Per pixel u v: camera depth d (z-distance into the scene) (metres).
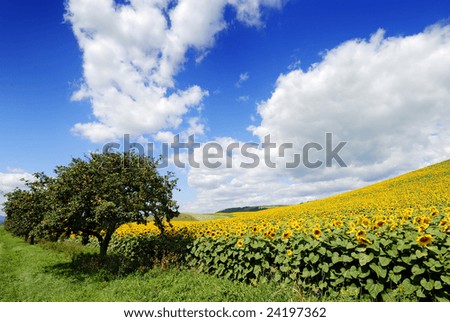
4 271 13.95
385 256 6.04
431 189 27.00
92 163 13.17
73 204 11.93
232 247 9.47
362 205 23.84
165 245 13.14
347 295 6.32
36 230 13.07
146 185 13.36
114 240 17.25
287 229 9.13
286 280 7.64
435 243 5.88
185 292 8.14
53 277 12.12
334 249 6.98
